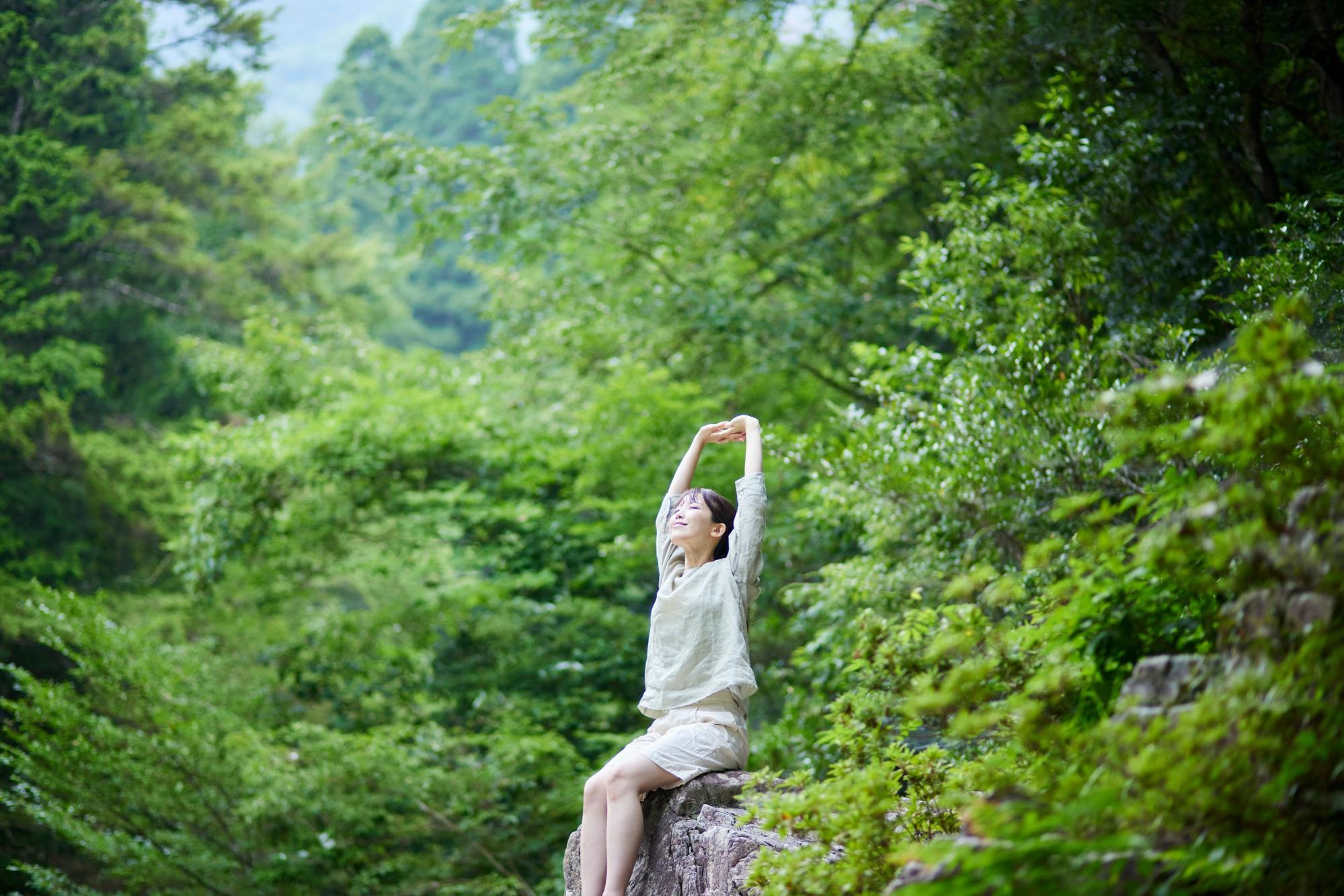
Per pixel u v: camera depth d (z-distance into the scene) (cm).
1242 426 212
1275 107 752
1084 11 721
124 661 973
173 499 1653
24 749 1008
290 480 1098
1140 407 248
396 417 1086
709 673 392
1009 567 519
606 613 1050
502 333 1359
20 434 1554
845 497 594
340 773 915
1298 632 203
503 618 1074
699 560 416
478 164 1200
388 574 1221
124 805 937
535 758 918
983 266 616
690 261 1215
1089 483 520
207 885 900
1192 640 251
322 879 929
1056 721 271
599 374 1224
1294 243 491
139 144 1978
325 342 1396
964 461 539
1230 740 197
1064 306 609
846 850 309
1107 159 629
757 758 620
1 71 1712
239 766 927
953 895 187
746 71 1205
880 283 1148
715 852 347
